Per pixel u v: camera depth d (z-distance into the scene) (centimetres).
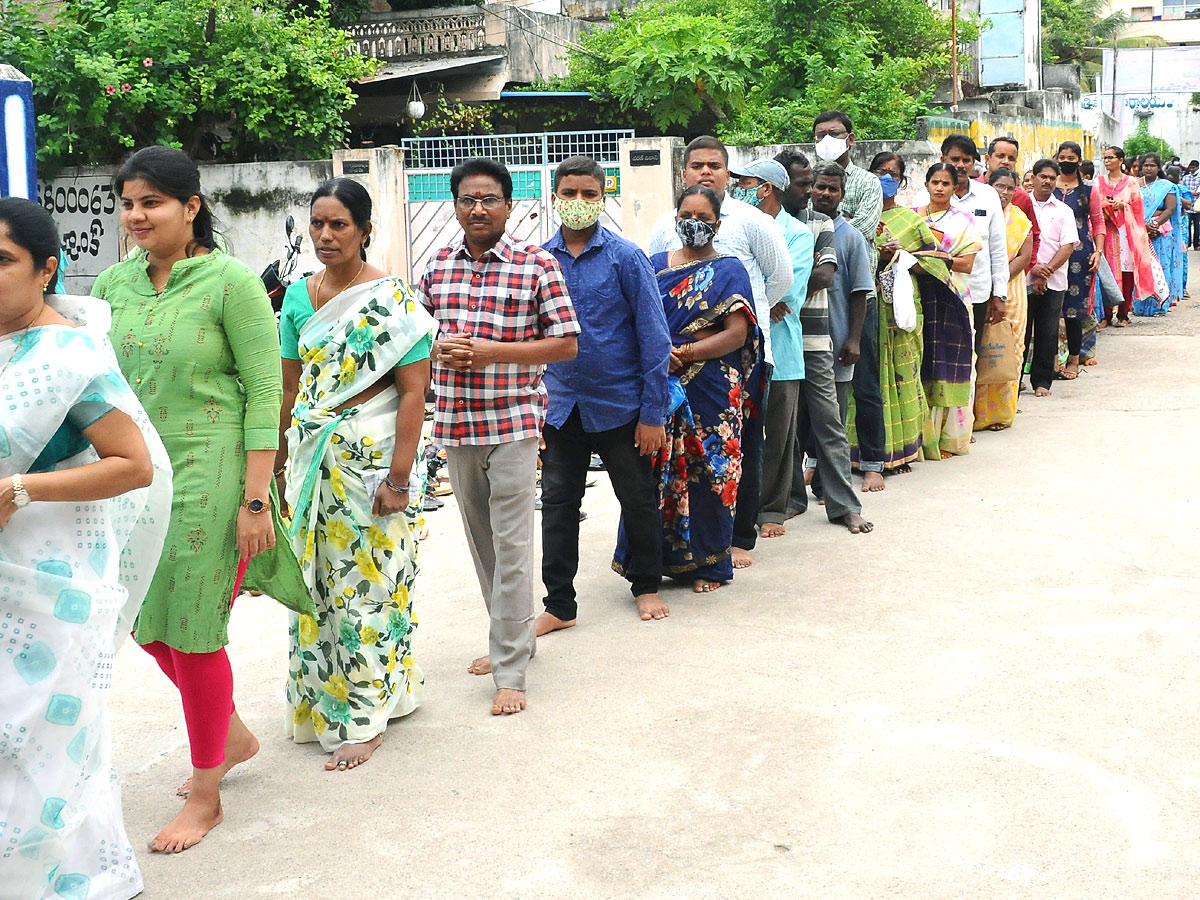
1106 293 1365
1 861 283
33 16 1243
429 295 438
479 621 532
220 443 344
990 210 845
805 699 427
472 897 311
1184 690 423
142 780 390
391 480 393
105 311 303
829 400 639
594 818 349
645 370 487
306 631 401
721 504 550
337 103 1345
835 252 640
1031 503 683
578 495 509
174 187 338
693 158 578
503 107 1984
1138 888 302
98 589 294
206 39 1277
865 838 331
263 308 348
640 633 503
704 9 1989
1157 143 3584
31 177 582
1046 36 4522
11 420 279
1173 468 750
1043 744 385
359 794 372
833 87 1605
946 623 498
